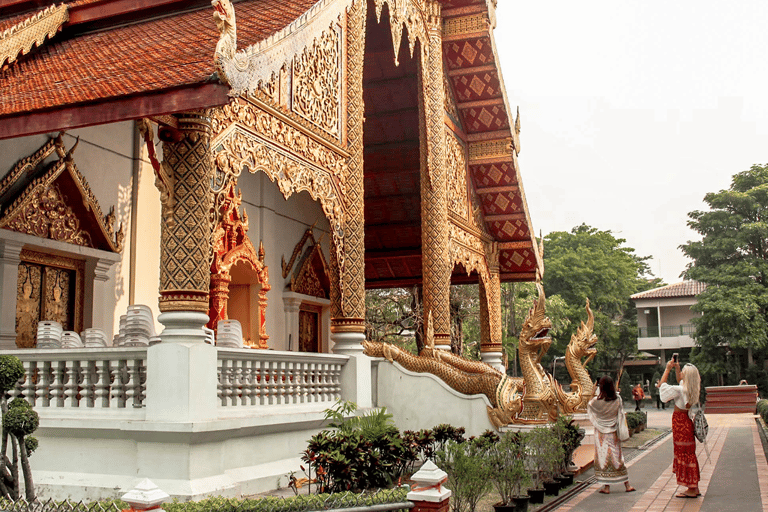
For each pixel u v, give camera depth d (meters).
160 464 6.96
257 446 8.25
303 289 16.19
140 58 7.57
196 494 6.74
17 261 9.41
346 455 7.22
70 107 6.61
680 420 8.46
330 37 11.05
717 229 46.50
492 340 19.16
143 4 9.19
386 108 17.11
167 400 6.95
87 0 9.79
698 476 8.38
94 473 7.34
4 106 7.11
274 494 7.97
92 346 8.47
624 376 48.00
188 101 6.27
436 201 14.72
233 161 8.42
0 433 5.71
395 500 5.46
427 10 15.02
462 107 17.34
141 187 11.45
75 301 10.38
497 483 7.36
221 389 7.86
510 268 20.44
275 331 14.89
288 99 9.77
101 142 10.73
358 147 11.45
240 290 14.14
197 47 7.38
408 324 25.98
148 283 11.52
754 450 14.06
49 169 9.73
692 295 52.91
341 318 10.98
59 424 7.29
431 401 11.72
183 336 7.10
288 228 15.69
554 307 40.16
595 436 9.03
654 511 7.48
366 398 10.95
